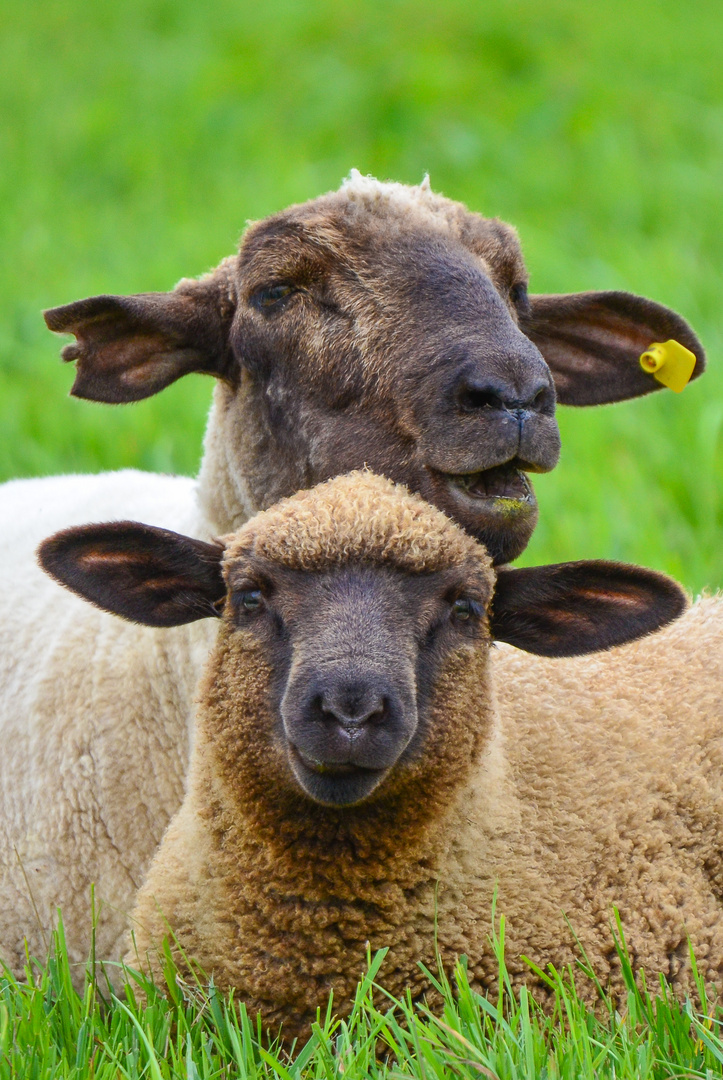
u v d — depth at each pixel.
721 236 32.09
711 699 13.86
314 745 10.16
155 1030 10.86
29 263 31.25
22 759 14.25
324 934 11.09
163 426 24.06
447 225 13.61
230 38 47.91
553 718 12.98
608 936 11.69
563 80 41.44
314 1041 10.52
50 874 13.78
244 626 11.12
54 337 26.75
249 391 13.81
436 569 10.95
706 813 12.86
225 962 11.29
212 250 31.16
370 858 11.01
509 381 11.91
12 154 39.31
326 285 13.14
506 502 11.95
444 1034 10.38
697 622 15.09
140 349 14.51
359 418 12.80
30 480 17.94
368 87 40.09
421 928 11.28
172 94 43.00
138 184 37.66
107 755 13.88
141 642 14.05
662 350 15.21
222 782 11.27
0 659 14.83
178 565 11.99
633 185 34.62
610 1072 10.05
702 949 11.92
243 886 11.20
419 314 12.70
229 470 14.13
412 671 10.57
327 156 37.69
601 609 12.01
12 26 52.22
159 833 13.82
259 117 40.41
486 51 43.62
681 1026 10.66
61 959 11.58
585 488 21.80
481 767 11.53
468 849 11.40
